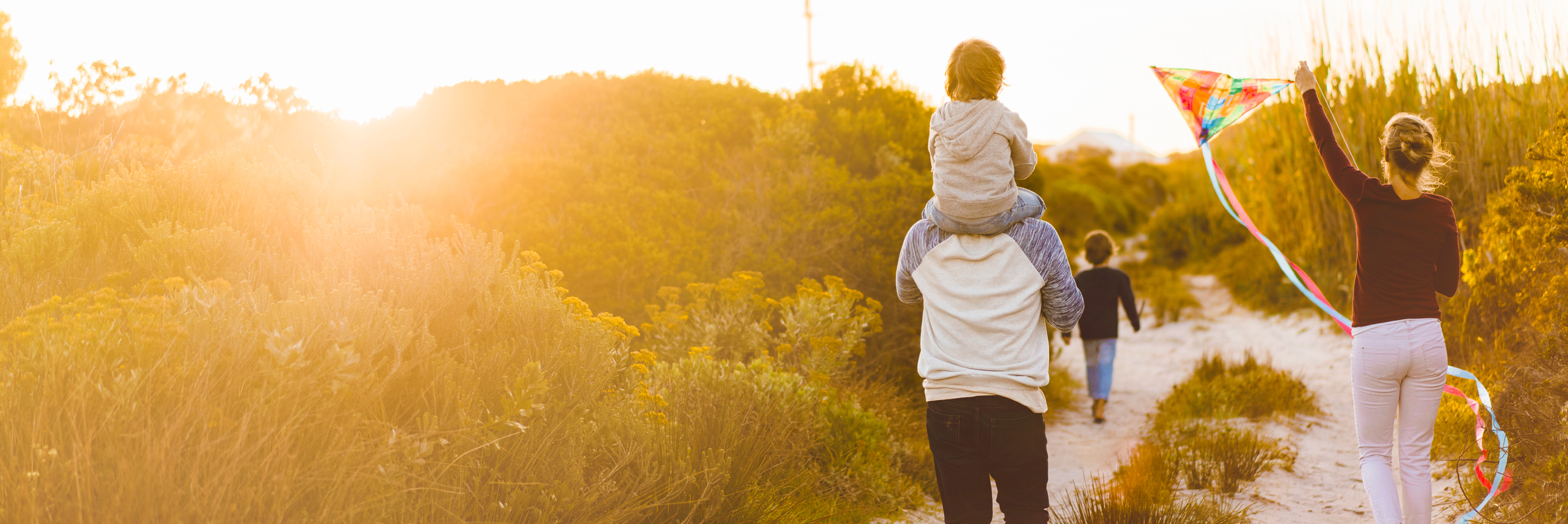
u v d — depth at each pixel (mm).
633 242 5625
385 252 2871
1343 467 4418
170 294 2324
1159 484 3971
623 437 3027
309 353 2096
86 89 5145
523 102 8578
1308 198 9695
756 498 3344
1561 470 2939
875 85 8930
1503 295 4504
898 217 6844
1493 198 5168
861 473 3930
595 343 2893
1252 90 3008
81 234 3002
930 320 2475
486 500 2367
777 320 5961
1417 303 2576
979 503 2393
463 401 2357
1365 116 7672
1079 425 5938
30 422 1855
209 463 1866
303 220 3285
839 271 6371
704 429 3367
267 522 1846
